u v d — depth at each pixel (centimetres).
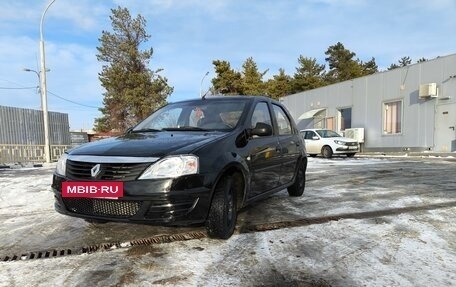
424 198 609
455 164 1215
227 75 4878
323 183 790
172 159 352
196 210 356
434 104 1745
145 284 295
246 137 443
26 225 476
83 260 347
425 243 386
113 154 366
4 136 1770
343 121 2352
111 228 442
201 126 464
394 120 1975
